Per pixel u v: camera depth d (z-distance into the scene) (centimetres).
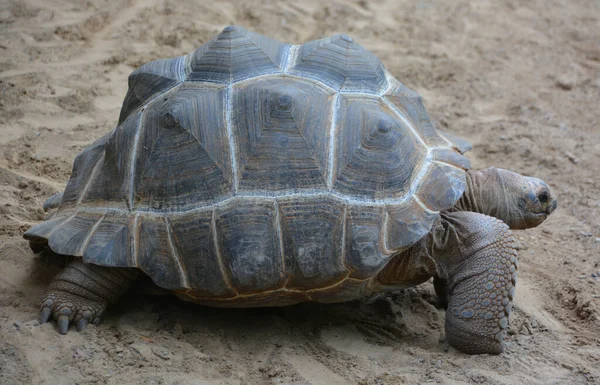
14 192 442
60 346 308
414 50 801
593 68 816
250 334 346
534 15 969
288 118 324
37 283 356
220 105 333
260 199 315
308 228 312
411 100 369
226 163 322
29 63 618
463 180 346
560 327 384
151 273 315
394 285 350
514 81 766
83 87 596
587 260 462
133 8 767
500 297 333
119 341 321
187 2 794
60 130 528
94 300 330
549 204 399
